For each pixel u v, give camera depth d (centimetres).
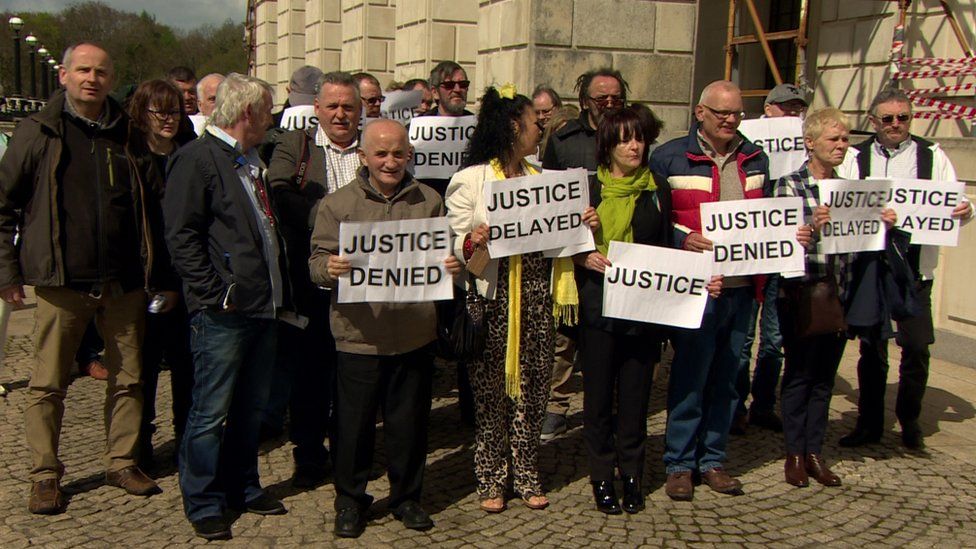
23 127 418
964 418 604
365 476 420
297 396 468
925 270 533
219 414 407
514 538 414
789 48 1124
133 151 435
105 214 425
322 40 1958
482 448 441
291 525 423
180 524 421
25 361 698
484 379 433
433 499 458
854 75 984
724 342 466
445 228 403
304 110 607
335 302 411
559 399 555
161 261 445
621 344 446
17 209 425
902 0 880
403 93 713
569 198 421
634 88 923
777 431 575
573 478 490
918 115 857
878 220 481
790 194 470
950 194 495
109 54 421
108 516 427
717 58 1207
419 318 409
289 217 461
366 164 415
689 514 446
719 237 442
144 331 456
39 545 395
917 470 512
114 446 455
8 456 498
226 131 399
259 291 399
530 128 427
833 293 466
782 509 455
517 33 916
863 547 414
